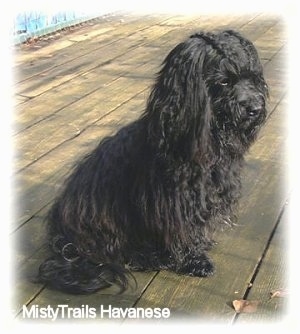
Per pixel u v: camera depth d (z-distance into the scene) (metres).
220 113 0.89
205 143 0.87
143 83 1.89
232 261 1.01
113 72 2.01
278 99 1.75
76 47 2.34
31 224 1.13
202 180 0.92
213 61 0.88
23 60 2.15
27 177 1.32
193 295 0.93
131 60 2.14
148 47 2.31
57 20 2.55
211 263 0.99
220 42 0.89
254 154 1.41
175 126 0.88
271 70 2.00
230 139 0.91
